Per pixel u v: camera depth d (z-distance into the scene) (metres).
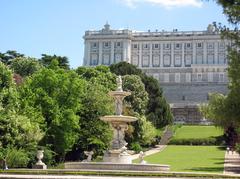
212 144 94.31
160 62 187.62
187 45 186.88
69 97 53.38
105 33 189.75
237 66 23.64
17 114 44.41
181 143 95.50
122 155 38.56
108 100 59.06
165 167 34.41
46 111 51.56
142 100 82.38
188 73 180.00
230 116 28.28
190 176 27.12
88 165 34.00
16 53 116.12
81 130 58.00
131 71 95.38
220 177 26.89
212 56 184.00
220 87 170.62
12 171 28.33
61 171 28.62
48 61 107.75
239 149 52.94
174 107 146.00
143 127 75.19
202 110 46.16
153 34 189.25
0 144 42.19
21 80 72.69
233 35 23.72
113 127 40.03
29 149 47.75
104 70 83.44
